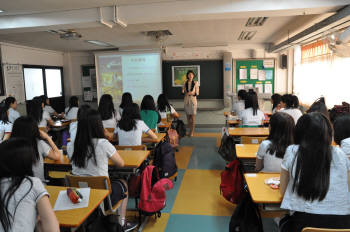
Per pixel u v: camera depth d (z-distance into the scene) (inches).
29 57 303.6
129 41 295.4
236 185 107.0
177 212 120.0
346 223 59.0
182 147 235.6
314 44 258.7
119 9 160.6
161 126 195.5
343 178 59.6
